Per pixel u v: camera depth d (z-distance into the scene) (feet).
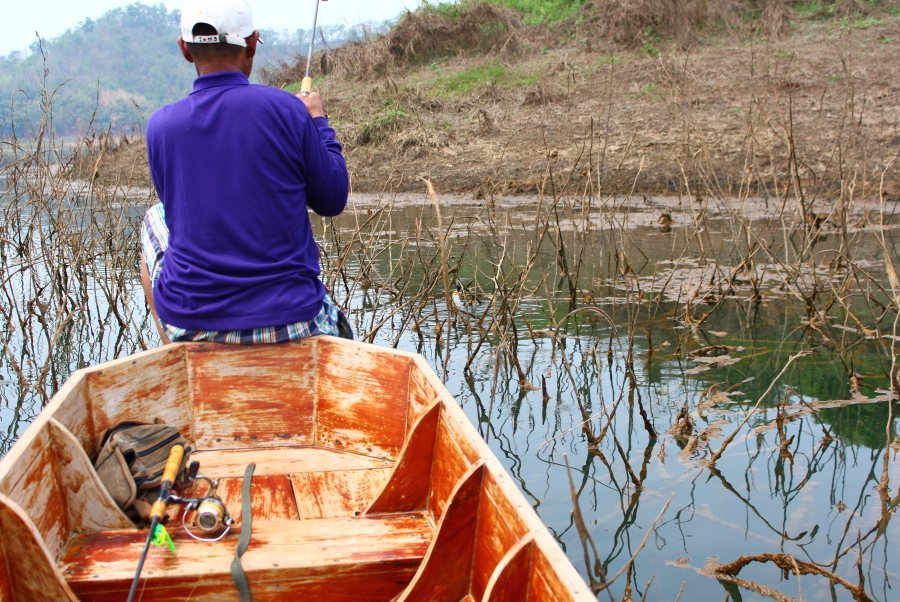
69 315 21.31
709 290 24.18
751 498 13.29
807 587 10.91
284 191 10.92
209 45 10.76
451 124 50.83
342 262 23.56
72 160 28.71
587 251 29.94
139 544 8.44
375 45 64.59
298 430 11.82
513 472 14.42
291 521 9.02
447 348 18.78
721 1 56.85
